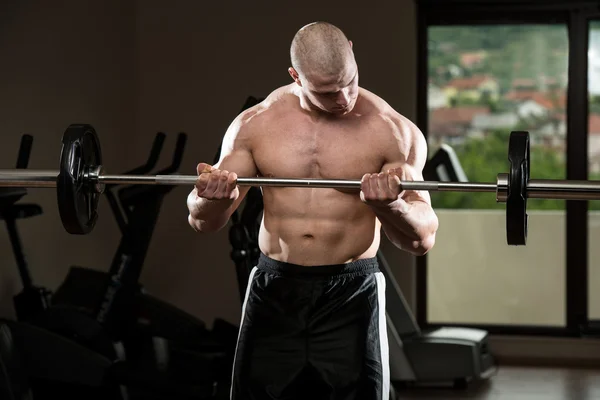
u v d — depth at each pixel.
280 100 3.19
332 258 3.15
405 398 5.84
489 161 6.97
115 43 7.00
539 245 6.94
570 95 6.83
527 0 6.77
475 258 7.01
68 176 2.97
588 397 5.86
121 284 5.38
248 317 3.22
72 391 5.42
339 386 3.12
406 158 3.11
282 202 3.16
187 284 7.17
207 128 7.11
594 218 6.90
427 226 3.01
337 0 6.89
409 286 6.80
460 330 6.23
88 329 5.28
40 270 6.30
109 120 6.96
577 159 6.84
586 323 6.88
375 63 6.83
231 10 7.06
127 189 5.43
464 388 6.10
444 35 6.97
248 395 3.19
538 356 6.84
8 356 4.81
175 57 7.12
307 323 3.15
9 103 5.99
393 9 6.81
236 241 5.25
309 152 3.11
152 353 5.52
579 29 6.79
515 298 6.98
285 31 7.01
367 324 3.16
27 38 6.15
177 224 7.16
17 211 5.25
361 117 3.13
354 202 3.14
